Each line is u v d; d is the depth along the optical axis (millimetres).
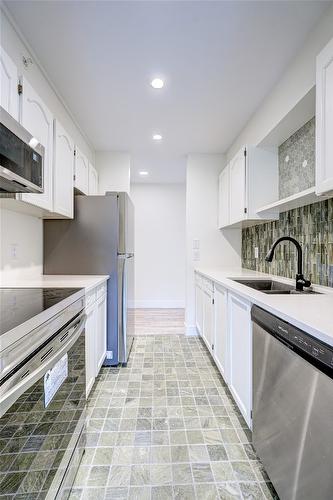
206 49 1791
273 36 1677
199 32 1654
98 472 1319
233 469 1351
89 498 1186
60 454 1050
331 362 782
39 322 907
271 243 2613
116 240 2475
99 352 2211
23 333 794
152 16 1536
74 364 1247
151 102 2434
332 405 774
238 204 2680
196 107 2498
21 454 760
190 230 3613
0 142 1026
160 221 5320
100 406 1883
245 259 3422
